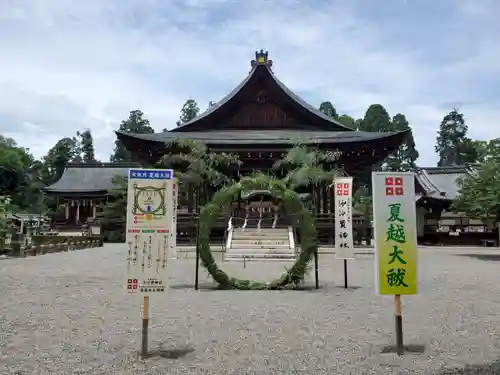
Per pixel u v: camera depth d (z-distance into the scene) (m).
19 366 6.29
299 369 6.18
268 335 7.97
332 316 9.61
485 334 8.13
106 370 6.13
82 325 8.78
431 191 47.78
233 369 6.18
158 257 6.73
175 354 6.86
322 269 20.14
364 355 6.83
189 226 34.03
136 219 6.72
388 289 6.90
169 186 6.82
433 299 11.89
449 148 114.75
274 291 13.20
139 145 38.97
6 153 77.44
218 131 42.47
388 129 101.25
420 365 6.36
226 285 13.49
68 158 102.38
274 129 42.84
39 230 54.31
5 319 9.35
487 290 13.58
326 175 27.22
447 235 45.94
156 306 10.74
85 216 61.56
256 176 14.28
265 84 42.47
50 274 17.72
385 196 7.03
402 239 6.98
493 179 24.94
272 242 27.19
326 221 34.31
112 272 18.41
